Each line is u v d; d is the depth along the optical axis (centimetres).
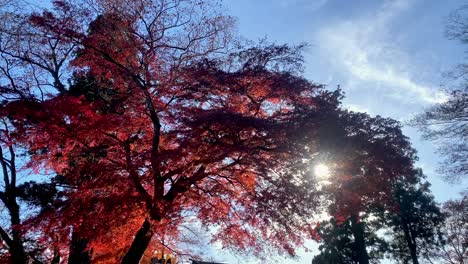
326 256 3088
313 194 1047
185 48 1404
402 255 3109
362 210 1265
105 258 1155
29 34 1346
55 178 1477
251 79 1163
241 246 1205
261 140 1059
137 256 1077
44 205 1366
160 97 1209
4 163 1491
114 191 1047
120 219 989
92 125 1052
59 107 1020
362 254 2773
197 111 1125
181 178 1130
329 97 1176
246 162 1091
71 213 988
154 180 1078
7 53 1399
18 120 1058
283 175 1067
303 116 1074
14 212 1382
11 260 1335
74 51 1501
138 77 1276
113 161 1102
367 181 1171
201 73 1152
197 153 1027
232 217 1203
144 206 1019
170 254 1420
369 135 1138
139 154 1064
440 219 2981
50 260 1466
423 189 3195
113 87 1373
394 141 1170
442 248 2994
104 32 1344
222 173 1200
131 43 1331
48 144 1132
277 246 1152
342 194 1167
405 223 3066
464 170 1274
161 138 1196
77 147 1145
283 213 1042
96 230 977
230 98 1193
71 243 1203
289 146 1034
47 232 1019
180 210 1073
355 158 1117
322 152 1072
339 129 1092
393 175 1174
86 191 1030
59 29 1306
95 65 1391
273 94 1176
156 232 1079
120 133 1180
